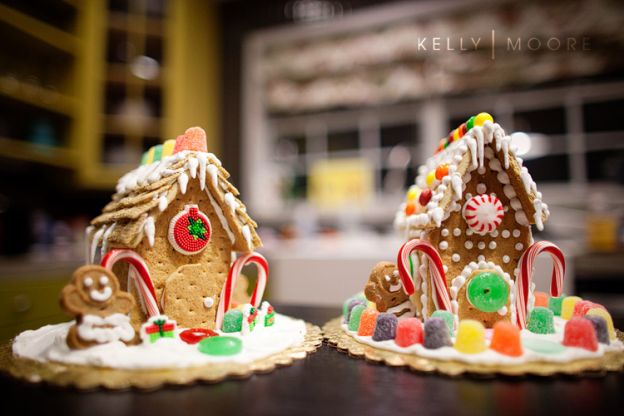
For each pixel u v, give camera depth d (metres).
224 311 1.32
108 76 3.44
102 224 1.36
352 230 3.64
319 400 0.86
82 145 3.31
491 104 3.46
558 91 3.28
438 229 1.30
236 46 4.12
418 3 3.43
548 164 3.35
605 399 0.85
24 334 1.27
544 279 2.49
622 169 3.12
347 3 3.72
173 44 3.59
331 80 3.75
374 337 1.23
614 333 1.23
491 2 3.16
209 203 1.33
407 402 0.85
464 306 1.28
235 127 4.11
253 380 0.98
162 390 0.91
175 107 3.56
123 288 1.21
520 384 0.94
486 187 1.32
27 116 3.21
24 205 3.12
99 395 0.88
